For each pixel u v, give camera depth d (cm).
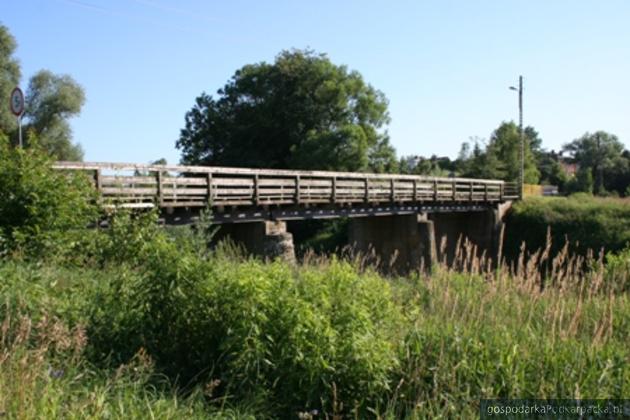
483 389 509
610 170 8106
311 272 663
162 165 1388
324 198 2014
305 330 541
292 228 4278
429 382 554
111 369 518
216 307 575
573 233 3328
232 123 4641
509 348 571
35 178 870
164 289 586
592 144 8906
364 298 625
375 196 2312
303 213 1934
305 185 1914
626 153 9069
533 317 709
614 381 536
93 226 1091
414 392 539
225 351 549
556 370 543
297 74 4506
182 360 579
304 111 4488
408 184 2545
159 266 598
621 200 3709
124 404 446
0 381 409
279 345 541
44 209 866
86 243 909
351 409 526
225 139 4719
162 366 561
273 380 539
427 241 2636
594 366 548
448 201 2953
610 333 627
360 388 537
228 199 1588
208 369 559
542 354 564
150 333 582
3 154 880
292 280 615
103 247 887
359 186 2219
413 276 1172
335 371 535
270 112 4566
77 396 447
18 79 3194
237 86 4700
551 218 3456
